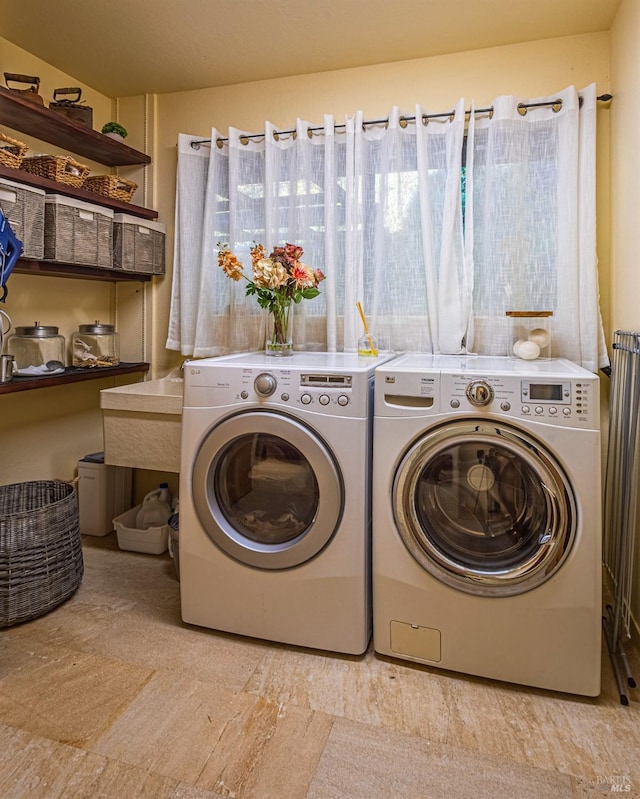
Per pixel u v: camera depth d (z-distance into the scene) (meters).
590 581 1.49
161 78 2.63
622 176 2.03
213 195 2.64
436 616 1.63
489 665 1.59
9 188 1.92
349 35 2.24
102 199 2.43
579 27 2.19
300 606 1.74
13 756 1.30
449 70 2.39
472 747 1.34
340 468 1.67
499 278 2.26
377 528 1.68
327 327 2.49
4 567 1.83
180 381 2.65
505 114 2.21
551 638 1.53
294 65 2.49
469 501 1.65
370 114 2.50
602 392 2.29
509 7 2.05
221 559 1.82
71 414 2.75
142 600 2.07
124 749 1.33
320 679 1.61
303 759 1.30
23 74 2.37
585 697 1.53
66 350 2.62
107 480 2.75
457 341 2.34
